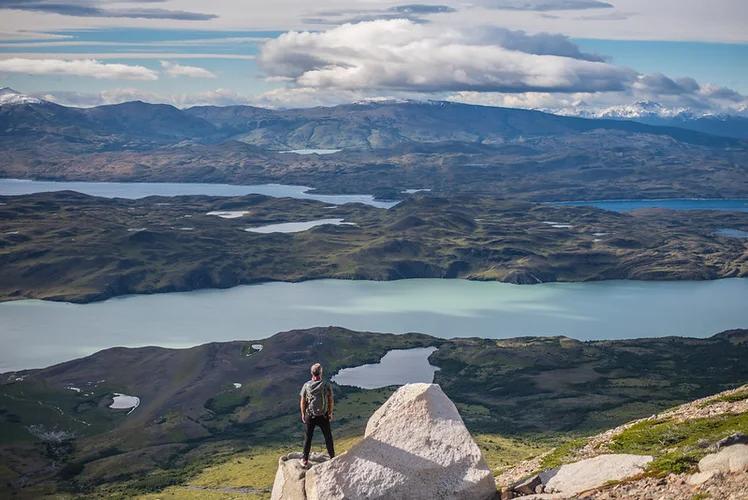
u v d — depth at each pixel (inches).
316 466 1158.3
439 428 1175.6
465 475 1138.7
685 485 1222.9
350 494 1120.8
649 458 1427.2
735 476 1169.4
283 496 1211.9
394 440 1170.0
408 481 1130.7
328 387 1242.0
